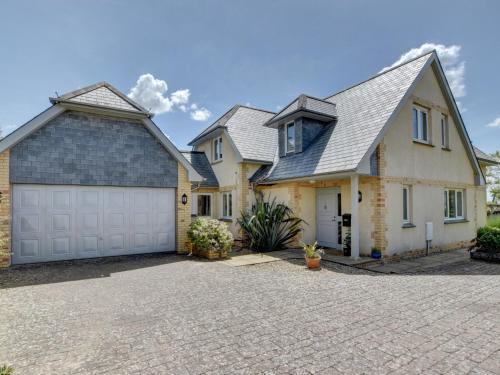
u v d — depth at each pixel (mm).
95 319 4793
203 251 10320
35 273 7988
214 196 16188
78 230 9930
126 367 3346
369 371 3252
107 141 10359
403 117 10500
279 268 8711
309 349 3768
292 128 13078
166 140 11172
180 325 4547
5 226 8664
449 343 3934
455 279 7422
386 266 8938
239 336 4152
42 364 3416
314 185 12047
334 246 11758
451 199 12867
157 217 11336
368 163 9117
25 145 9047
